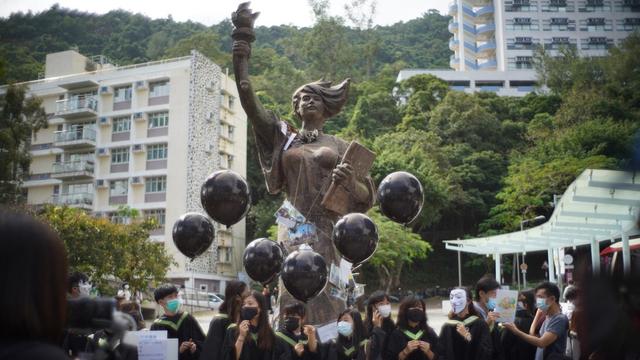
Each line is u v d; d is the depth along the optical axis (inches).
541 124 1759.4
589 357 46.6
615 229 621.9
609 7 2861.7
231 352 205.8
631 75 1923.0
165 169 1430.9
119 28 2610.7
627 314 44.6
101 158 1501.0
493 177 1704.0
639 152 40.8
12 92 881.5
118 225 932.6
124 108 1491.1
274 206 1574.8
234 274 1520.7
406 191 196.2
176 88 1460.4
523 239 846.5
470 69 2962.6
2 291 50.1
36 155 1557.6
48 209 852.6
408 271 1656.0
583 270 47.7
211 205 203.9
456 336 230.7
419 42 3580.2
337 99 264.5
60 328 54.1
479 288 255.4
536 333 255.0
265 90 2123.5
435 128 1824.6
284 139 258.1
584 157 1491.1
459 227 1718.8
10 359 49.1
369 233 192.7
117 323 101.3
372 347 232.2
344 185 223.9
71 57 1622.8
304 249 196.2
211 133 1494.8
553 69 2225.6
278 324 238.8
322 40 2223.2
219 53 2135.8
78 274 231.8
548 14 2864.2
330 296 235.8
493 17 2989.7
